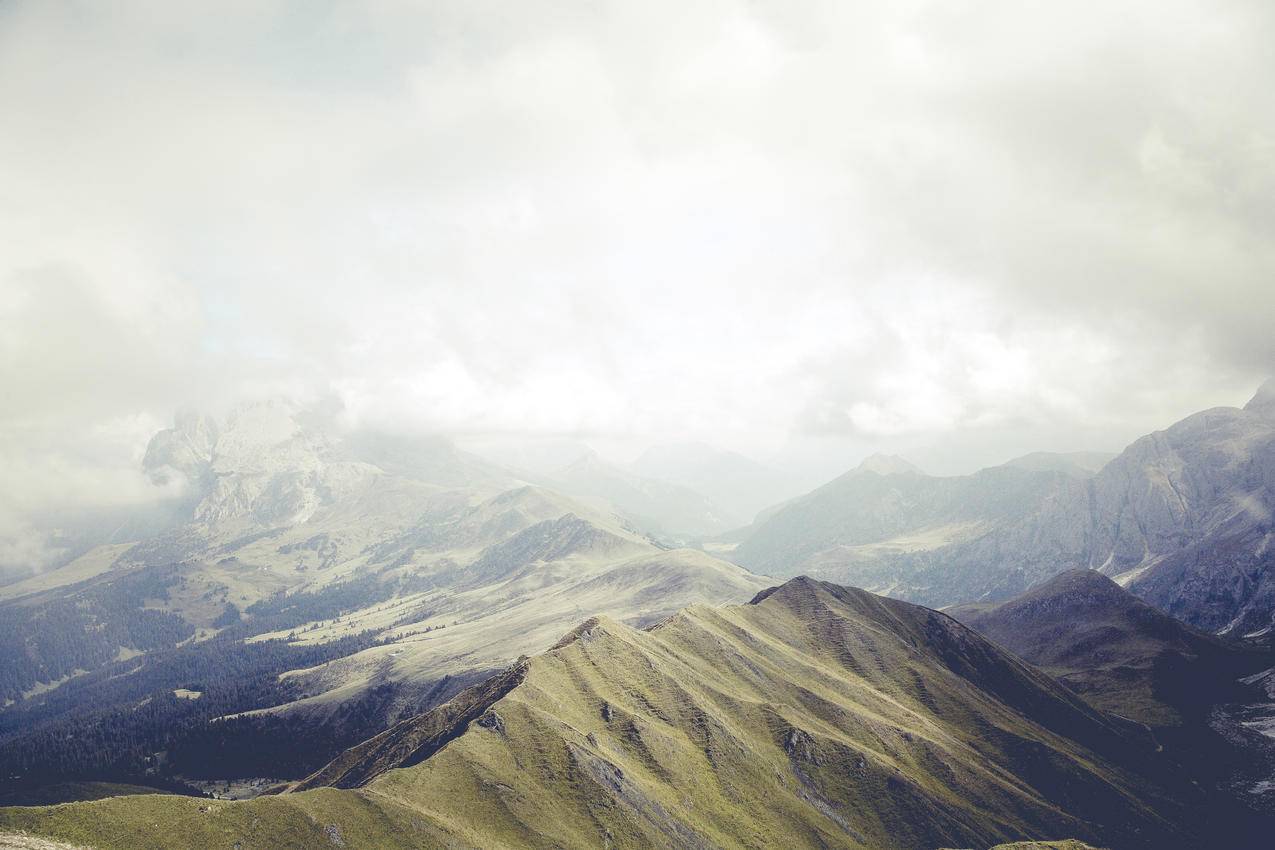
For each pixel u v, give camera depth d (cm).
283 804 13000
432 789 15288
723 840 17662
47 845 10319
